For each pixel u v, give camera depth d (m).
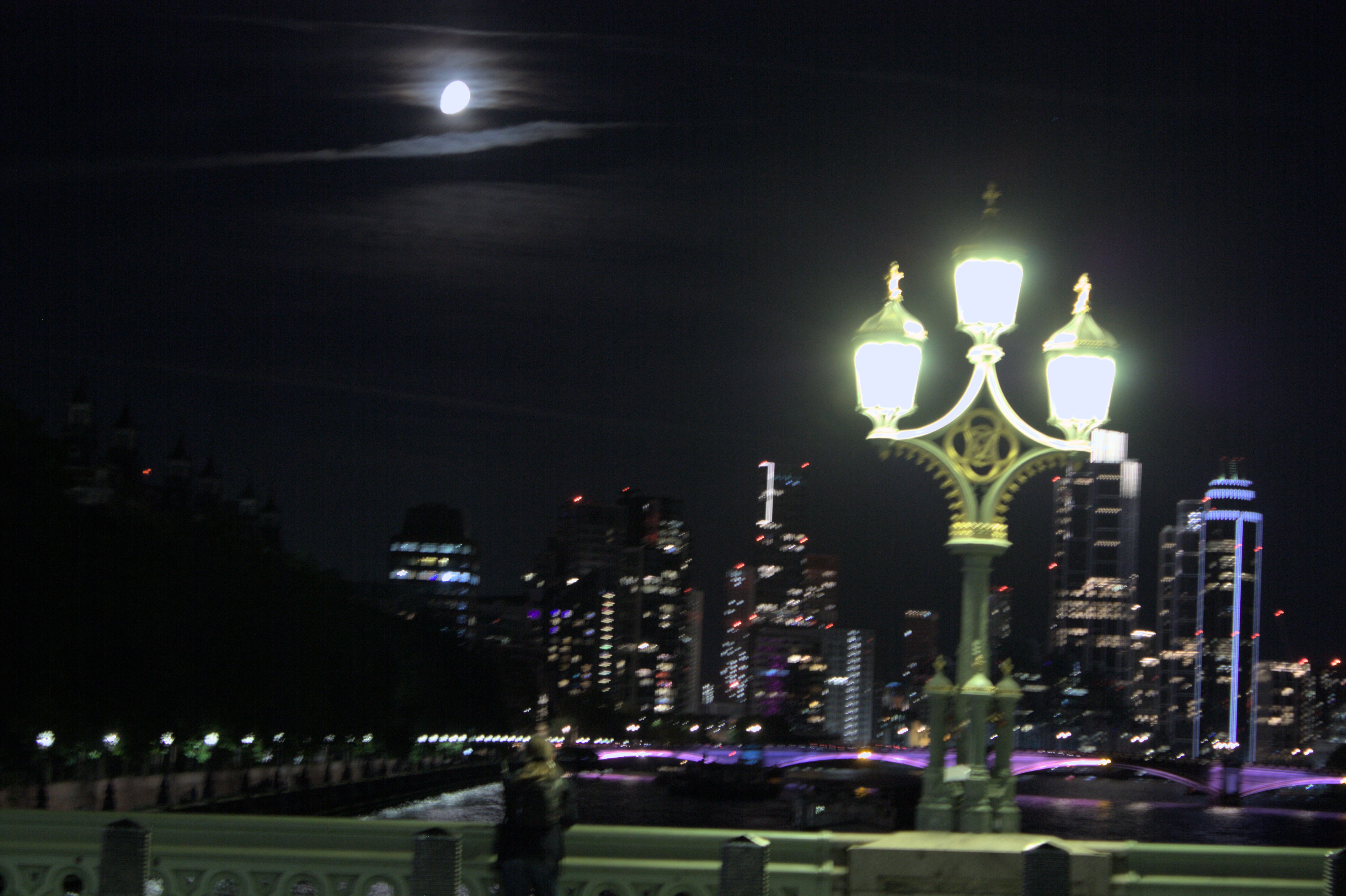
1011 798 18.55
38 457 74.31
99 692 82.38
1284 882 17.91
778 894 17.88
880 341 18.64
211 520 124.00
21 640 71.19
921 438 18.69
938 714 18.84
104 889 17.59
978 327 18.70
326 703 125.62
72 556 76.00
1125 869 18.20
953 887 17.55
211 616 101.00
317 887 18.17
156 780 128.38
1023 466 18.45
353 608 151.50
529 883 17.50
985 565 18.72
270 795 114.44
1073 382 18.56
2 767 79.44
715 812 189.00
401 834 18.64
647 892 18.16
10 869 18.55
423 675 184.00
